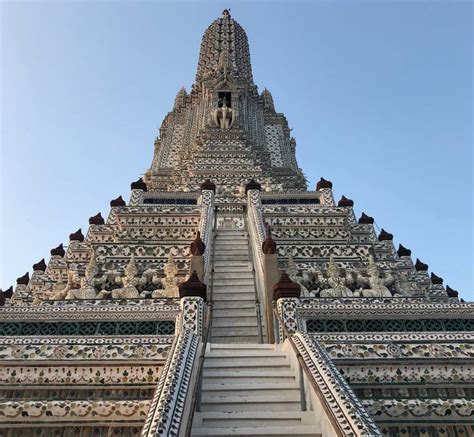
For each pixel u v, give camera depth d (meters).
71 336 9.13
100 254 14.79
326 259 14.91
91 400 8.01
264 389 7.80
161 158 34.34
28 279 18.09
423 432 7.75
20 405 7.78
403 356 8.89
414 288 14.97
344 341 9.18
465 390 8.61
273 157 32.69
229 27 44.31
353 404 5.50
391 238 18.73
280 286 10.36
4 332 9.50
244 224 18.28
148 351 8.80
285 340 9.54
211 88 32.66
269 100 41.56
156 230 16.58
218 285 13.73
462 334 9.49
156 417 5.11
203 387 7.82
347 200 18.45
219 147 25.95
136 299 10.23
